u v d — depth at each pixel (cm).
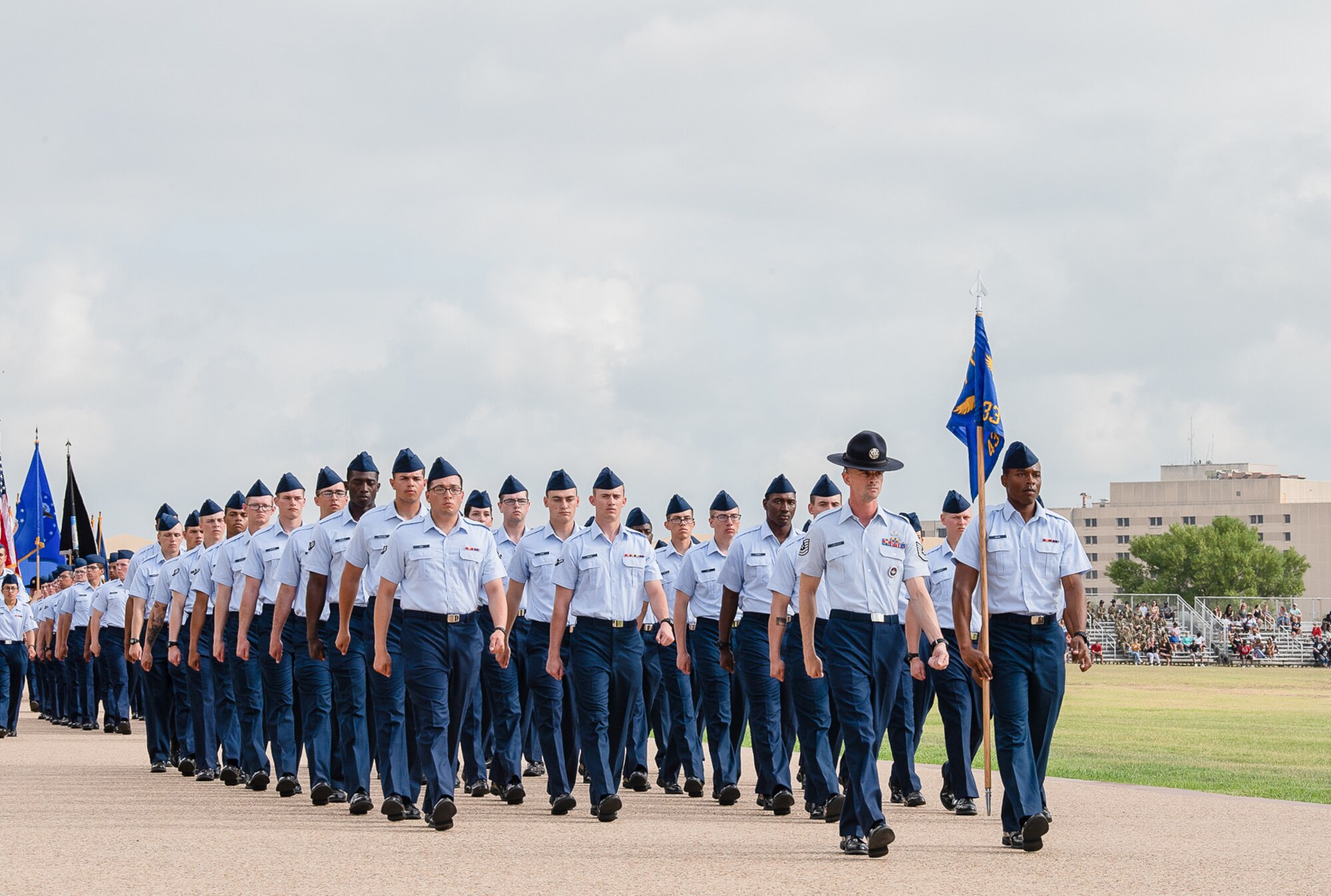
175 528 1903
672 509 1803
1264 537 19912
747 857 1084
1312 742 2367
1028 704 1149
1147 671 6159
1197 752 2155
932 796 1560
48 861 1057
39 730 2822
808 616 1136
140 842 1158
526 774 1817
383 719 1305
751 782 1712
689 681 1596
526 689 1800
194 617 1695
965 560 1169
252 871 1010
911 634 1367
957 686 1398
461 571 1280
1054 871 1020
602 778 1320
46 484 4062
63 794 1547
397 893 927
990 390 1368
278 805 1438
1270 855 1098
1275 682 5028
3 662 2597
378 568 1320
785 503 1407
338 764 1487
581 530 1350
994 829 1262
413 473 1295
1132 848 1137
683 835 1212
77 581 2798
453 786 1266
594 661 1332
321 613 1415
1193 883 967
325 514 1472
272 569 1576
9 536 3656
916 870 1020
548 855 1092
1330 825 1287
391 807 1288
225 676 1686
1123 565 16450
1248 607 8656
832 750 1395
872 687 1117
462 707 1292
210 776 1705
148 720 1830
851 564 1118
